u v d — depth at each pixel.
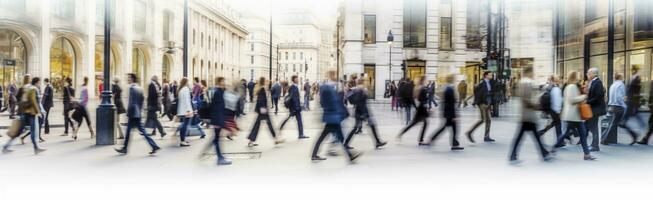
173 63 47.50
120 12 36.53
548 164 8.30
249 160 8.82
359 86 10.12
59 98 31.05
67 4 31.52
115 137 11.04
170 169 7.93
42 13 28.69
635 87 11.25
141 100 9.59
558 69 26.27
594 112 9.73
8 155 9.34
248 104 29.52
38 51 28.67
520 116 8.45
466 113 21.80
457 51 35.66
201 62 59.44
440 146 10.63
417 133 13.40
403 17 35.44
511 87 27.25
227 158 9.04
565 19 25.53
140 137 12.44
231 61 76.69
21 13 27.12
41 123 11.45
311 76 128.25
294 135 13.06
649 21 20.02
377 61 35.19
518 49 28.48
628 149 10.08
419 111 10.78
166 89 18.81
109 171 7.75
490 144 10.95
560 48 26.06
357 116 10.05
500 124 16.20
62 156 9.25
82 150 10.05
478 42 35.50
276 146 10.77
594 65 23.22
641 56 20.33
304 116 20.94
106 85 10.97
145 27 41.00
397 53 35.12
